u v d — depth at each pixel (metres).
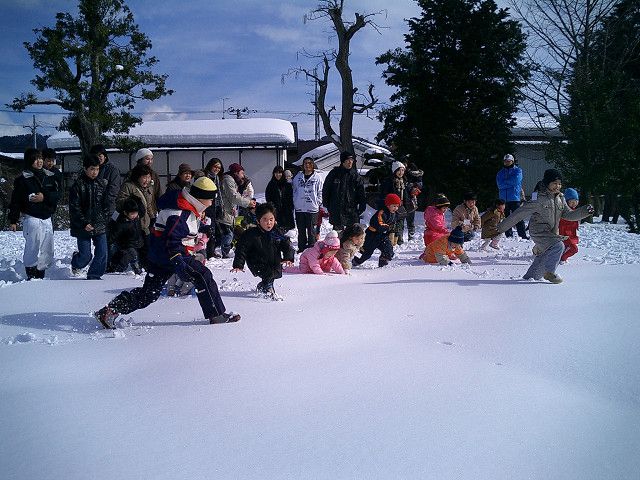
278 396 3.92
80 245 9.30
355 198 12.89
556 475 2.95
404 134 31.53
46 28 32.72
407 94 31.17
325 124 31.97
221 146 41.12
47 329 5.95
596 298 7.48
